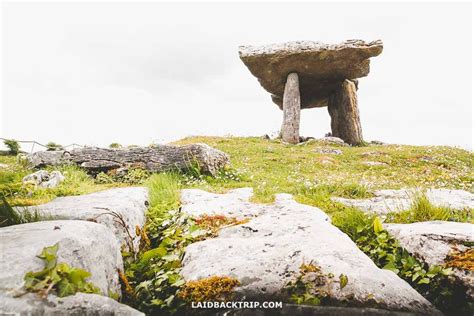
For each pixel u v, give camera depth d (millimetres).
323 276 2961
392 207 6062
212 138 21000
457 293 3141
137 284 3340
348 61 20359
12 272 2039
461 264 3260
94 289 2320
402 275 3693
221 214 5094
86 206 4082
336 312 2748
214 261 3359
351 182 8758
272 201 6305
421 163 14203
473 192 8117
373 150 16969
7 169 9547
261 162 13359
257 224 4469
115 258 3164
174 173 8836
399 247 4133
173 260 3602
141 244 4301
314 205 6348
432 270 3400
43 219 3486
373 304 2768
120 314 2100
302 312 2770
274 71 21922
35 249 2309
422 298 2975
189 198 6141
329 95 25172
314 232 3977
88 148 9617
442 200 6316
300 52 19781
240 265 3193
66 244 2477
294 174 10844
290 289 2906
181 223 4801
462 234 3746
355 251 3459
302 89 24375
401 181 10516
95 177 9094
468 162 14977
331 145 19125
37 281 2027
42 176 6844
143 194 5953
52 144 20109
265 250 3512
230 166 10672
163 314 2926
